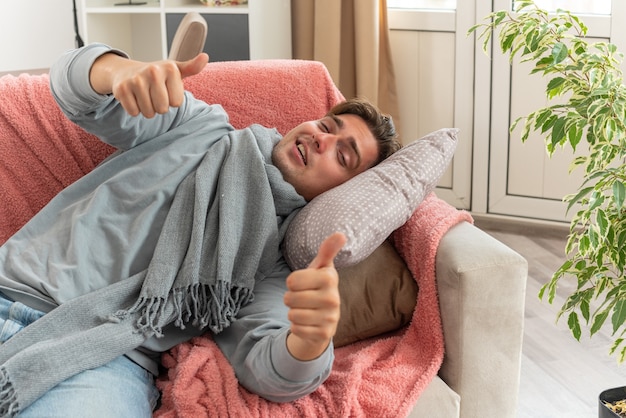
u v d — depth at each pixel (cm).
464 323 154
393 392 148
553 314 262
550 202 325
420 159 169
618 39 296
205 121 176
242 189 162
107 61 153
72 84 153
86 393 137
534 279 285
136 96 135
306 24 340
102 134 165
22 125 174
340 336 162
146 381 151
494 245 159
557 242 314
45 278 154
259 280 163
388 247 170
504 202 333
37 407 134
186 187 161
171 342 155
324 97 198
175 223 158
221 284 153
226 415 138
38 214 165
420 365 155
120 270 155
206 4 341
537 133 319
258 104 193
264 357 138
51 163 176
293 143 173
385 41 335
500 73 320
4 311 151
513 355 158
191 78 191
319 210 160
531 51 178
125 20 381
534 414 211
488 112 327
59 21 396
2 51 387
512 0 311
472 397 158
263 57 332
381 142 177
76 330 147
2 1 382
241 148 166
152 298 149
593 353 241
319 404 144
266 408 142
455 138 178
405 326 168
